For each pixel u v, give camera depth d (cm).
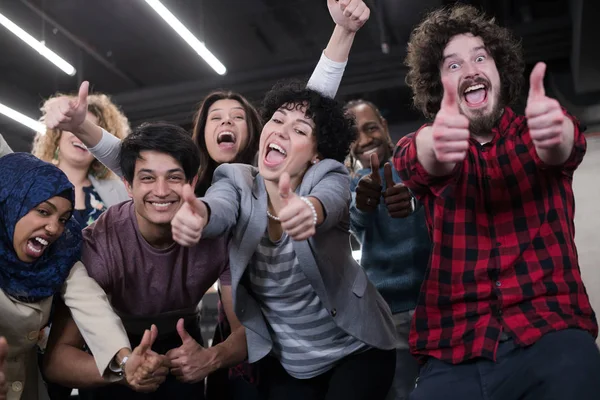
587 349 134
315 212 147
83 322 177
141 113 853
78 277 183
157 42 771
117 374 176
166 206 183
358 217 223
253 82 789
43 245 175
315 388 186
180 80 866
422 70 171
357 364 179
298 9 692
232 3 678
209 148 244
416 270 220
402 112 887
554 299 141
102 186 262
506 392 139
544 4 700
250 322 178
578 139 141
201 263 193
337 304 171
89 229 198
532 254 144
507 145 151
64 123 191
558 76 745
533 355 137
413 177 152
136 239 190
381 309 186
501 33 168
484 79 159
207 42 761
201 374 181
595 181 608
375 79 762
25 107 877
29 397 186
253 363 194
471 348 144
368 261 226
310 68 764
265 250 173
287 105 178
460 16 169
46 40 773
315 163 179
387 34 709
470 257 148
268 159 175
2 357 151
